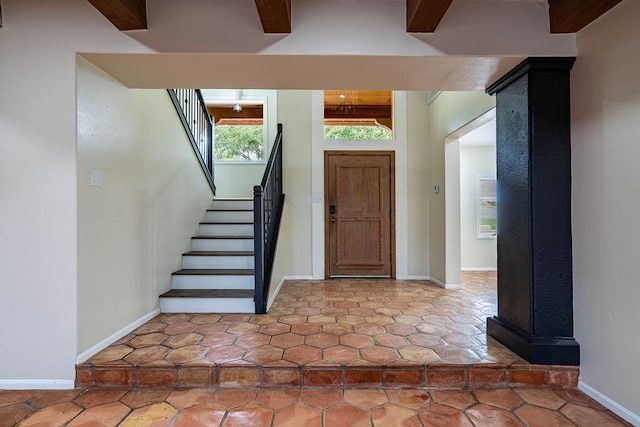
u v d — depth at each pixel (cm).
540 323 199
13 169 198
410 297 350
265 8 174
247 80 234
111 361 201
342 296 353
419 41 197
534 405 178
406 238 448
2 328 197
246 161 546
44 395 188
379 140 450
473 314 291
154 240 290
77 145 199
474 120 328
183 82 239
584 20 184
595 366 183
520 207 211
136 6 186
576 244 196
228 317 282
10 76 197
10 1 197
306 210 448
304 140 449
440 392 190
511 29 197
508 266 225
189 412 172
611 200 173
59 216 197
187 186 365
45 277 197
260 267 292
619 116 169
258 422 163
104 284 222
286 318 279
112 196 232
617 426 161
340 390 192
